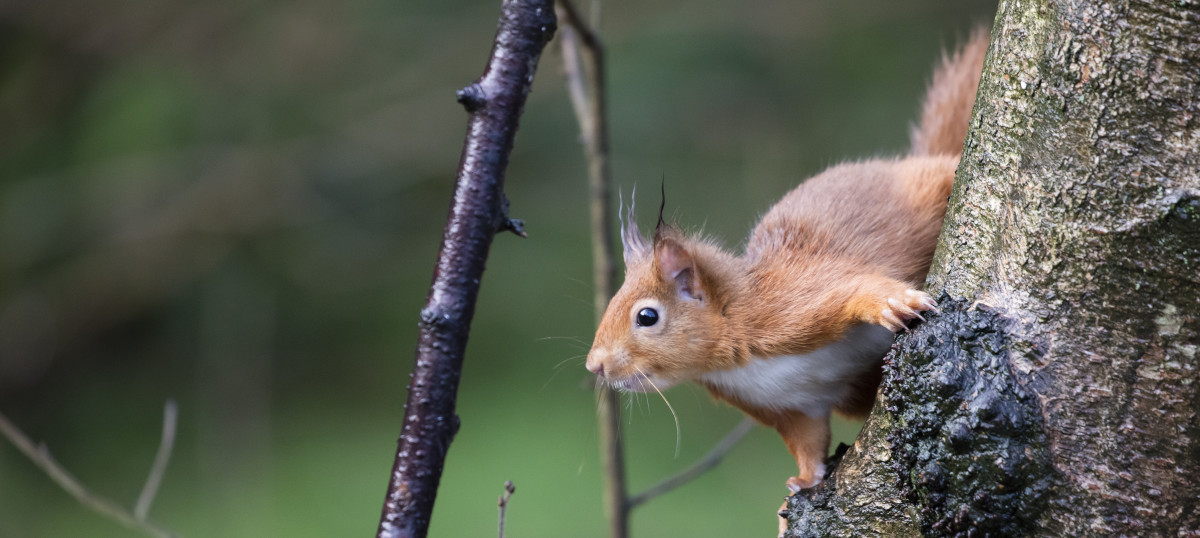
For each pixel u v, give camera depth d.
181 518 13.21
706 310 4.79
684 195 14.06
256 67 15.66
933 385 3.31
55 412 15.33
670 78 14.53
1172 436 3.06
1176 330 3.02
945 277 3.48
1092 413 3.13
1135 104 3.01
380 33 15.72
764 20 14.84
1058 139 3.15
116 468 14.33
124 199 15.47
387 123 15.65
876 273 4.49
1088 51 3.07
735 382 4.81
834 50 14.67
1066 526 3.16
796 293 4.56
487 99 3.68
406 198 16.23
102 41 15.60
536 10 3.74
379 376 15.46
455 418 3.62
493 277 15.44
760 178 14.02
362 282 16.25
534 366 14.51
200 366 15.62
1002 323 3.27
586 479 12.40
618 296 5.06
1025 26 3.24
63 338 15.68
